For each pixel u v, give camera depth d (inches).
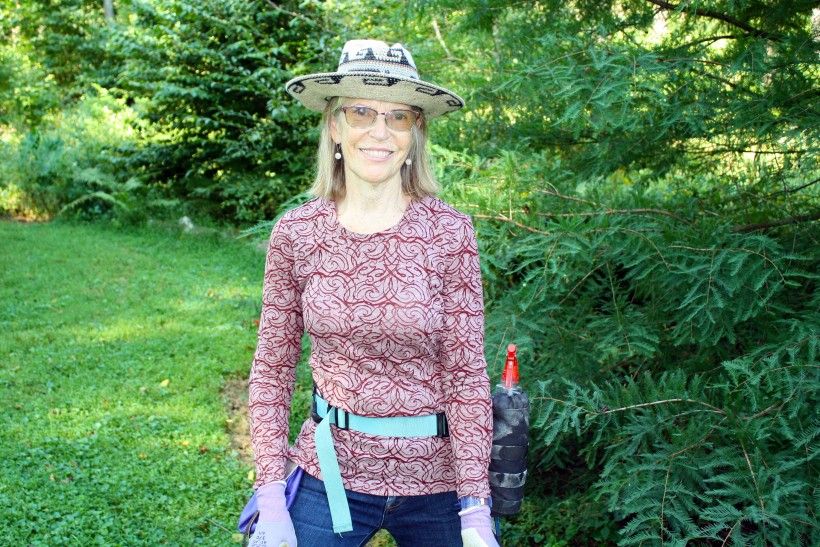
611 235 114.9
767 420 94.4
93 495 149.1
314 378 78.0
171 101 429.4
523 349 121.0
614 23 125.2
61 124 573.0
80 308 275.4
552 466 148.3
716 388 112.6
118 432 177.8
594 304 135.7
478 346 74.7
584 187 132.1
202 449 172.6
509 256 119.6
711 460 99.7
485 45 154.4
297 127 418.0
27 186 459.8
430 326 72.5
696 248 108.0
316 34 398.6
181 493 153.3
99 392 200.8
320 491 76.3
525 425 79.0
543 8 134.8
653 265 109.3
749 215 126.0
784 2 114.8
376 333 72.1
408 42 193.0
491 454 78.5
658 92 102.9
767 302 108.3
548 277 117.8
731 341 105.9
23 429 175.9
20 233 398.9
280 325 76.7
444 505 77.0
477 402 73.9
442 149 131.6
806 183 128.0
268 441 75.9
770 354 102.5
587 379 125.9
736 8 119.5
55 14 737.6
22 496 145.6
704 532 92.5
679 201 129.0
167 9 424.8
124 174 466.6
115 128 540.1
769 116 106.0
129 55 443.8
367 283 72.6
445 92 73.4
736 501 92.4
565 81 109.0
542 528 136.9
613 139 131.9
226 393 210.2
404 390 73.9
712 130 117.7
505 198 121.3
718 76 113.3
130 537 135.9
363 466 74.9
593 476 143.3
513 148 141.7
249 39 408.8
